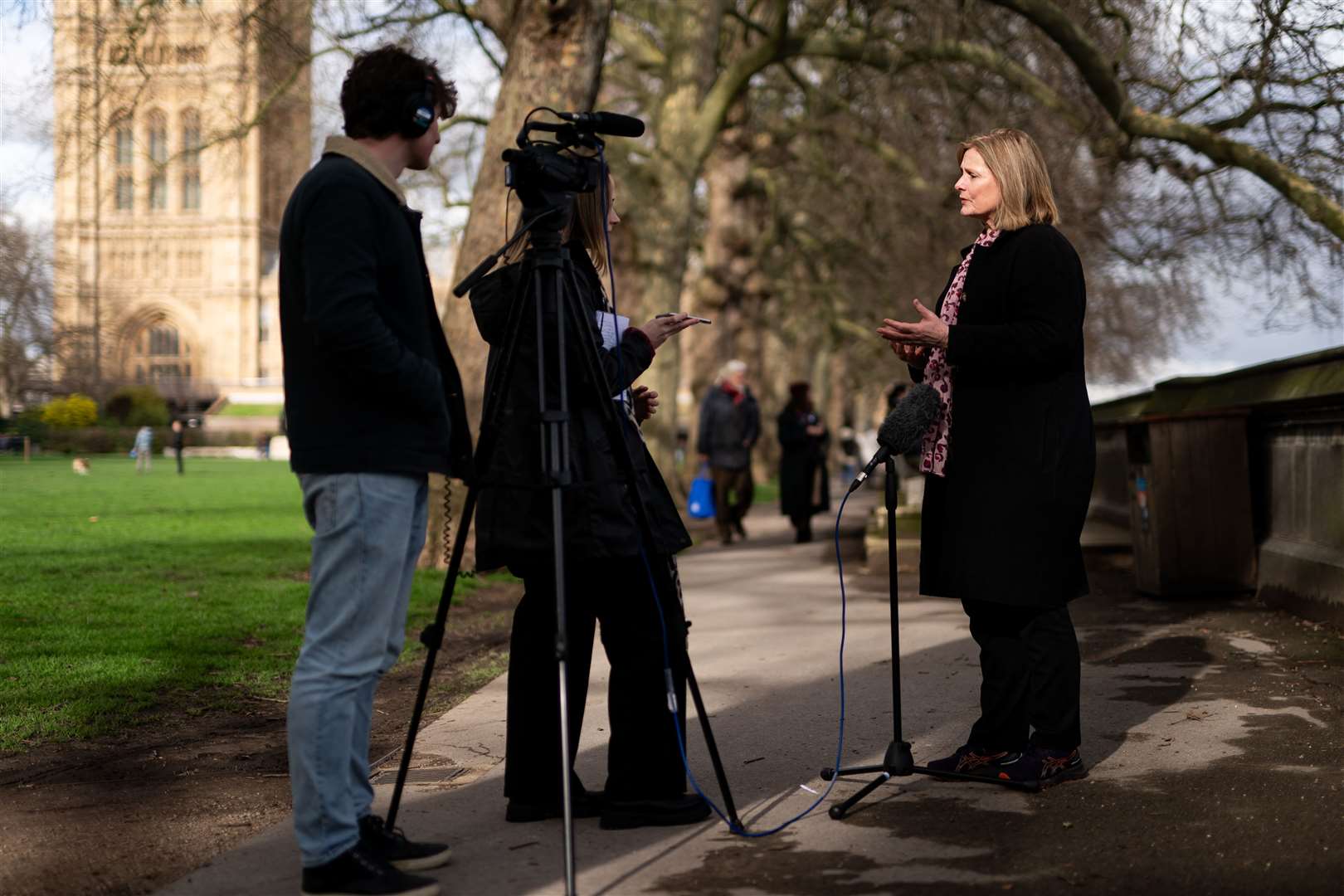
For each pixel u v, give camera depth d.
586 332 3.28
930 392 3.88
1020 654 3.87
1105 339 34.78
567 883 2.84
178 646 6.62
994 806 3.57
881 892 2.89
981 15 14.33
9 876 3.14
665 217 17.09
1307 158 11.26
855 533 16.78
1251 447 8.16
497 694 5.61
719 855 3.20
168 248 110.25
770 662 6.26
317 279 2.83
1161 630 6.79
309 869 2.91
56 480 32.12
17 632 6.84
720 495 15.18
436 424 3.06
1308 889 2.80
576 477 3.30
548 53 10.85
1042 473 3.74
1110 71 12.59
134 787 4.08
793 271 33.38
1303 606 6.92
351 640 2.97
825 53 16.33
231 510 19.19
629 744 3.51
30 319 48.81
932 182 20.77
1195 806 3.47
